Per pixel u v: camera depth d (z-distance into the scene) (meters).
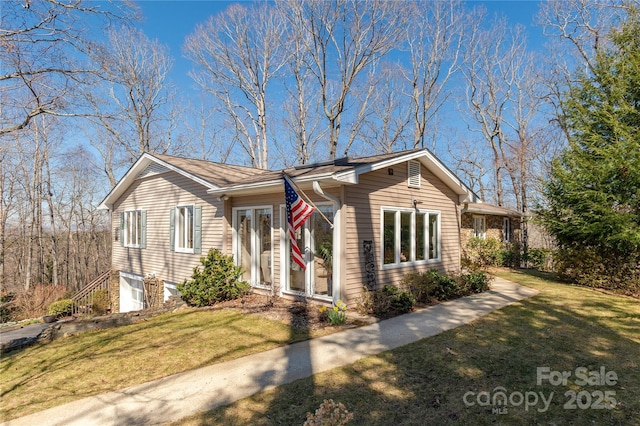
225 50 24.39
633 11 11.95
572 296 9.27
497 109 24.50
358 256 7.97
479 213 16.95
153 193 13.23
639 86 11.09
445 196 11.07
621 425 3.29
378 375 4.43
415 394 3.93
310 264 8.48
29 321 13.33
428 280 8.70
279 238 9.13
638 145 9.89
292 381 4.33
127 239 14.80
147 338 6.41
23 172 21.95
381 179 8.68
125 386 4.39
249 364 4.93
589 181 10.91
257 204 9.60
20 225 23.28
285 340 5.93
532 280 12.21
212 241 10.63
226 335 6.34
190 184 11.57
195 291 8.97
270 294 9.34
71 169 25.81
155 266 13.02
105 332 7.07
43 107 7.57
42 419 3.64
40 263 22.94
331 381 4.29
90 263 27.67
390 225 8.99
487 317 7.13
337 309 7.06
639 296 9.30
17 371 5.17
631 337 5.78
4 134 7.63
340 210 7.67
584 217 10.97
